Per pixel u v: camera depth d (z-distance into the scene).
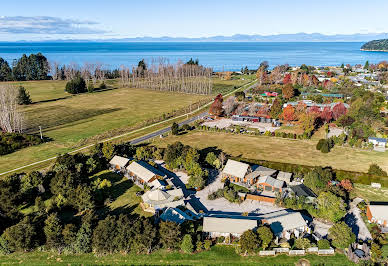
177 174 79.62
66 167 73.50
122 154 87.38
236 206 64.81
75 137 107.56
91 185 69.81
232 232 53.72
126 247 50.81
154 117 134.88
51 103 163.00
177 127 110.06
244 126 120.00
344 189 69.19
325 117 117.75
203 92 191.38
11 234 50.47
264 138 105.88
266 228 52.28
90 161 78.69
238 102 157.38
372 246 49.75
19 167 81.81
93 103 164.00
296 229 56.34
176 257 50.47
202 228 56.81
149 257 50.41
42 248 52.00
